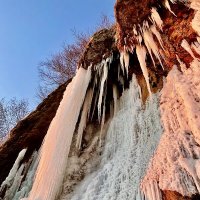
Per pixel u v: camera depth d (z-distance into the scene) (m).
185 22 3.48
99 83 4.94
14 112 15.15
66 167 4.39
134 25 3.91
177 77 3.51
